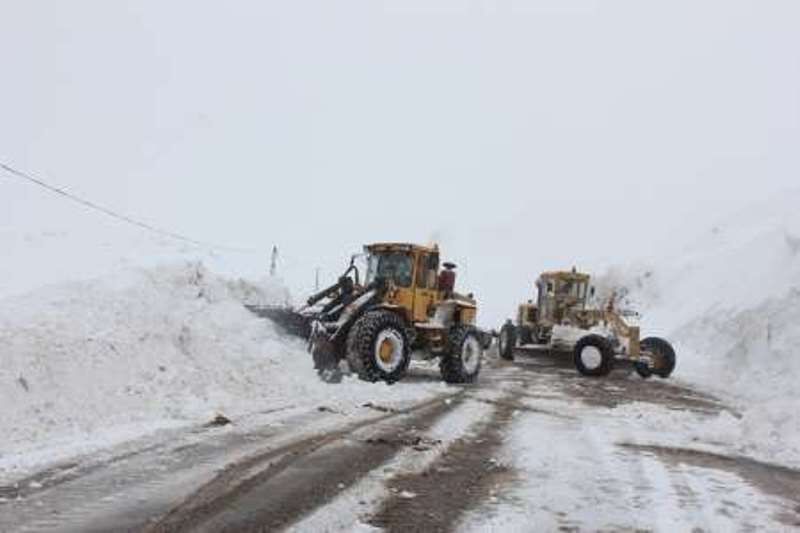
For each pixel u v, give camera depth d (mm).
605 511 5609
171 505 5176
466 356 13469
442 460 6938
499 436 8273
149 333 9047
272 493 5562
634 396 12992
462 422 9008
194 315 10742
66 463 6035
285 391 10055
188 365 9227
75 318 8461
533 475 6574
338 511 5227
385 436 7820
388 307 12461
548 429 8891
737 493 6336
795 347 16391
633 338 17219
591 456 7457
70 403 7328
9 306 8547
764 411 8812
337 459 6695
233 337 10734
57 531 4609
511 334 20250
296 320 12547
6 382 6906
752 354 17750
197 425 7676
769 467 7434
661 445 8227
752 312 19297
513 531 5039
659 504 5871
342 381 11438
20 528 4637
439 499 5680
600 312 18500
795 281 18781
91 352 8008
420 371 15125
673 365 17312
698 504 5938
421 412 9562
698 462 7461
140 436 7031
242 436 7371
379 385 11422
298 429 7871
